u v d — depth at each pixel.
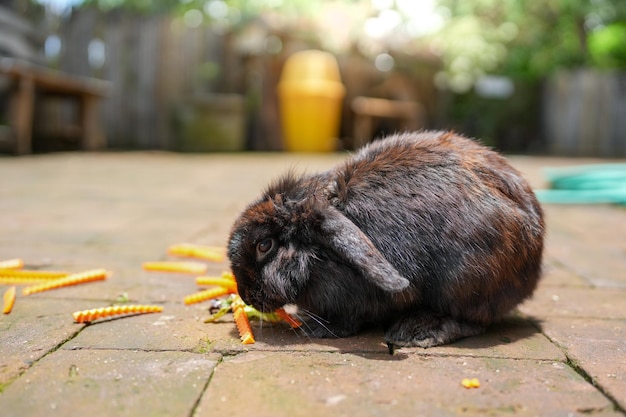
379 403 0.52
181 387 0.54
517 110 4.01
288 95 3.18
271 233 0.66
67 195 1.59
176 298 0.77
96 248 1.02
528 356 0.61
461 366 0.59
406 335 0.64
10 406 0.51
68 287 0.80
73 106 3.25
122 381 0.55
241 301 0.70
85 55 3.29
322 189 0.68
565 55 4.09
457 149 0.68
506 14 3.78
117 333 0.65
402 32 3.63
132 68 3.31
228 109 3.13
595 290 0.85
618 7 3.82
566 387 0.55
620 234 1.23
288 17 3.18
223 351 0.61
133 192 1.67
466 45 3.54
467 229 0.64
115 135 3.34
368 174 0.67
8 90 2.79
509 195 0.67
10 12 2.94
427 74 3.66
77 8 3.26
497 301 0.66
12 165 2.24
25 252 0.98
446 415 0.50
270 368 0.58
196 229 1.17
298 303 0.67
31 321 0.68
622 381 0.56
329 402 0.52
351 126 3.54
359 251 0.60
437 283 0.64
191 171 2.22
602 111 3.79
